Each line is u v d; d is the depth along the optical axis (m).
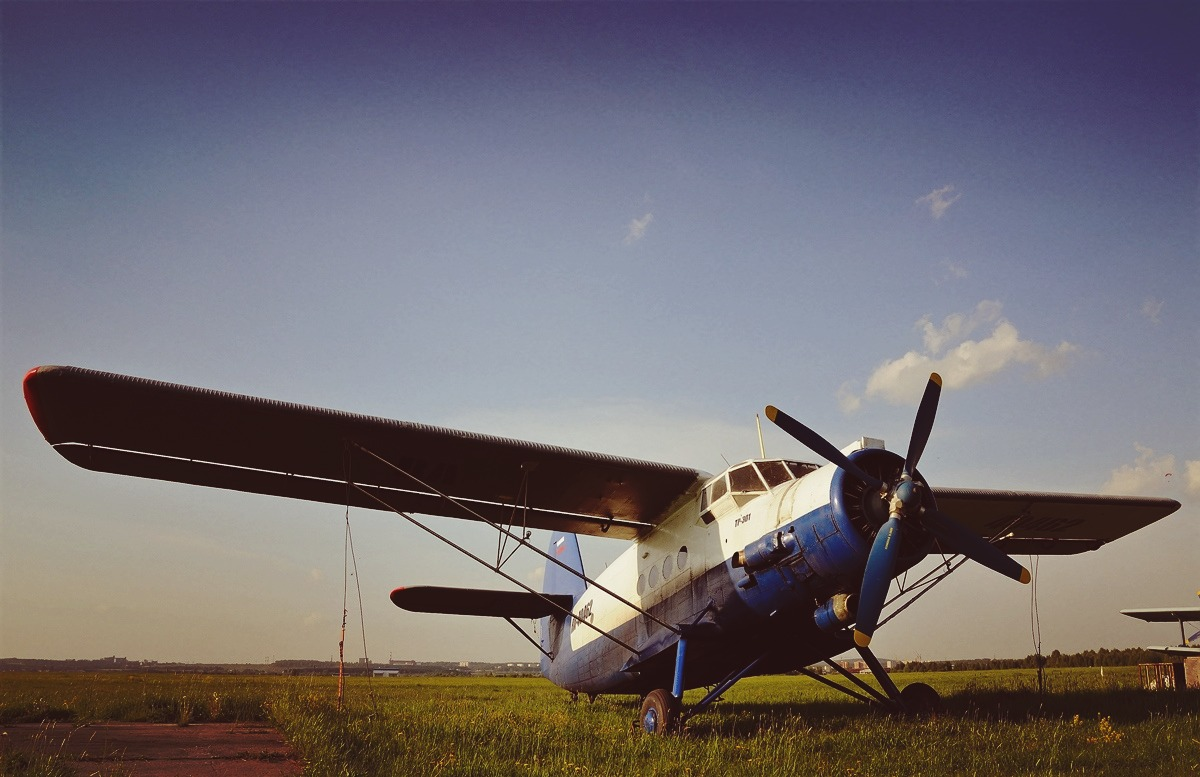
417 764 6.60
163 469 11.56
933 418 9.65
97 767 6.56
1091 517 14.64
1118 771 6.42
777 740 8.37
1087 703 11.35
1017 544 15.65
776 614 10.10
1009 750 7.46
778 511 10.05
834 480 9.43
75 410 10.18
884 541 8.99
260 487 12.24
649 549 13.27
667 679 12.82
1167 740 7.70
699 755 7.75
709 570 11.15
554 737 8.80
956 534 9.66
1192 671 15.07
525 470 12.08
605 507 13.05
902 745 8.15
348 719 9.88
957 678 30.20
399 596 15.96
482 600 16.48
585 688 15.93
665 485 12.20
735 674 10.67
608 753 7.80
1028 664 60.62
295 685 27.47
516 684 39.12
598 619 15.03
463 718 10.76
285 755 7.41
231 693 16.20
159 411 10.30
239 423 10.68
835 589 9.48
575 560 17.20
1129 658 57.91
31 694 16.97
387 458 11.72
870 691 11.20
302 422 10.73
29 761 6.31
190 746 7.93
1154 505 14.43
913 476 9.48
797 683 30.48
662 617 12.27
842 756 7.59
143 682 32.00
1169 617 18.89
